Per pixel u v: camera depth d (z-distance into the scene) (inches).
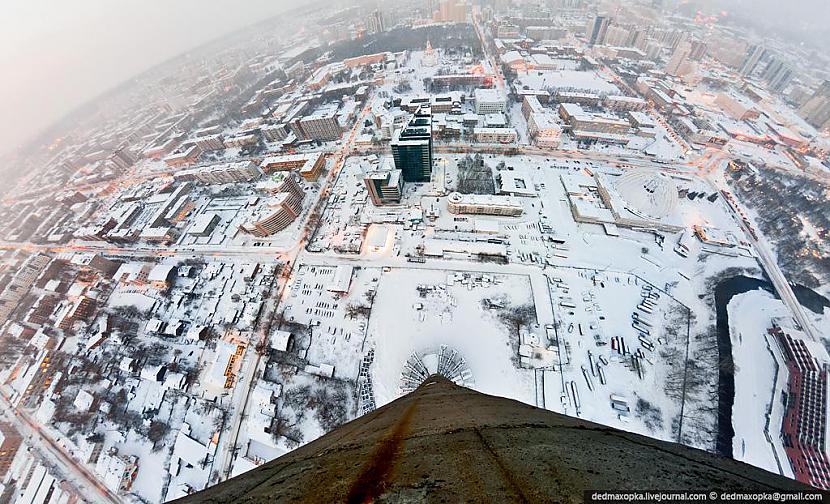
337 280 4576.8
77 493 3348.9
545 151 6820.9
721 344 3715.6
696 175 6131.9
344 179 6589.6
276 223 5570.9
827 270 4387.3
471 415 589.3
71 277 5551.2
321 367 3843.5
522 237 5024.6
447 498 280.4
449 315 4160.9
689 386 3442.4
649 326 3924.7
